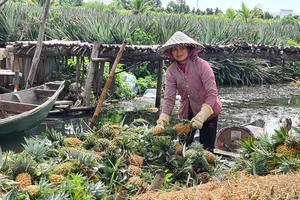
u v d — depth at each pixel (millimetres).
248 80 17734
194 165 3770
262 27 21234
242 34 17938
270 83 18484
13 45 10648
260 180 2445
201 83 5020
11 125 7273
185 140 4297
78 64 11055
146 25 16984
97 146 3807
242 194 2252
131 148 3793
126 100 12555
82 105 10547
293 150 3488
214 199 2223
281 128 3654
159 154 3758
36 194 2791
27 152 3398
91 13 18484
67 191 2889
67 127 8930
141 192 3035
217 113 5125
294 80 18688
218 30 17109
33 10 17688
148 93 13656
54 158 3475
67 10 20562
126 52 10570
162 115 5016
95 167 3350
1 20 15570
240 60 17500
